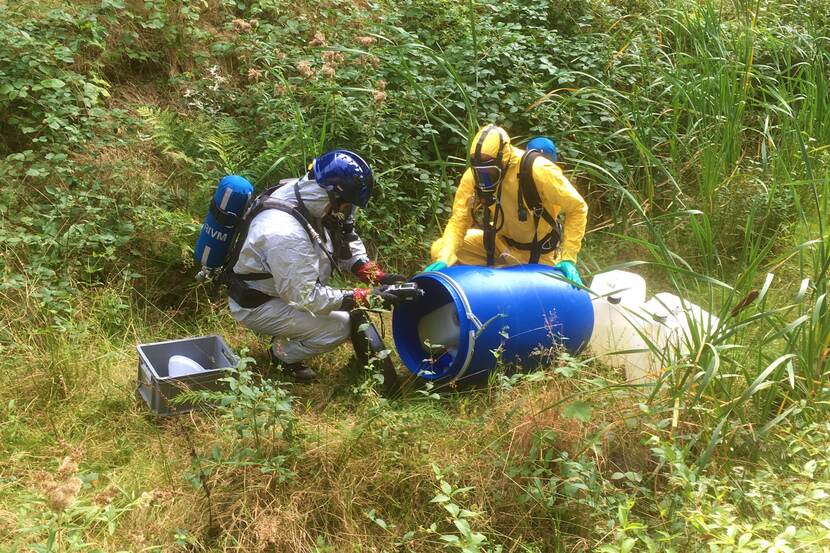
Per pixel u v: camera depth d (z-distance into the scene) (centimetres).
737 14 706
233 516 308
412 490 325
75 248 463
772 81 672
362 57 563
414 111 577
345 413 396
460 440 347
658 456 326
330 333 420
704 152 574
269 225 391
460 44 627
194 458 324
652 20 702
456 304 392
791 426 351
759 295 354
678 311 423
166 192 515
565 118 594
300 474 331
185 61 602
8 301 431
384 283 435
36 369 402
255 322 418
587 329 418
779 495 305
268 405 332
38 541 291
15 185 479
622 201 556
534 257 447
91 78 557
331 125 540
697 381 363
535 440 326
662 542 284
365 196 397
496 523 315
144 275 483
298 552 301
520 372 404
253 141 557
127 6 601
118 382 411
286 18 621
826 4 795
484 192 425
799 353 372
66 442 346
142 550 291
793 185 464
